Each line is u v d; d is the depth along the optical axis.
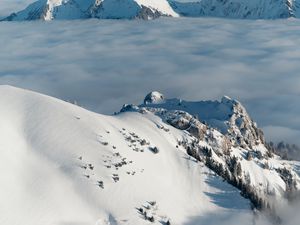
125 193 180.00
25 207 159.88
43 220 157.75
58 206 164.50
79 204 169.00
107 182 181.38
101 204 171.88
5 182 165.50
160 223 173.12
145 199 181.25
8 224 152.00
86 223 162.88
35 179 172.12
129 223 167.75
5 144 180.25
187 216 182.75
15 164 174.88
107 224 165.88
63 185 173.62
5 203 158.38
